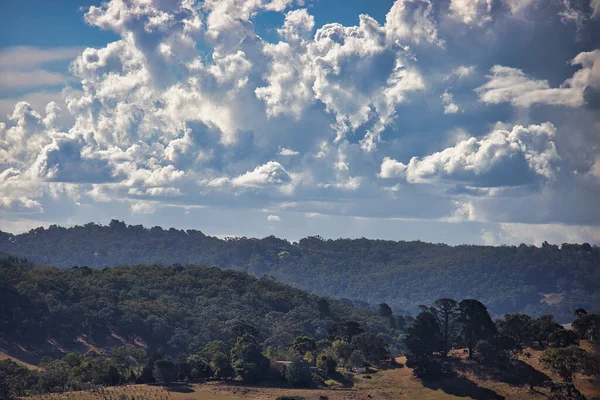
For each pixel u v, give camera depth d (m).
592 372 130.38
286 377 150.38
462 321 151.88
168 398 133.25
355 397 138.12
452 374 144.88
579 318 148.38
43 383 141.50
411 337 153.38
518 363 143.25
